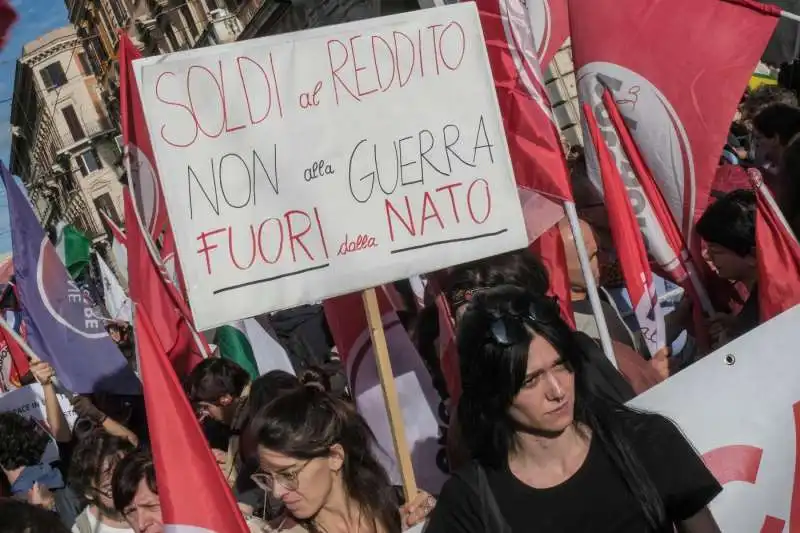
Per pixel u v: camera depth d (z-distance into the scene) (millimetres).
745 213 3758
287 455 2674
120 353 5980
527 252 3432
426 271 3318
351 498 2828
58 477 5336
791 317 2816
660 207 4234
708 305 4199
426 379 3881
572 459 2381
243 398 4305
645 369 3568
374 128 3316
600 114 4266
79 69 51531
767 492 2787
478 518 2377
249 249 3189
